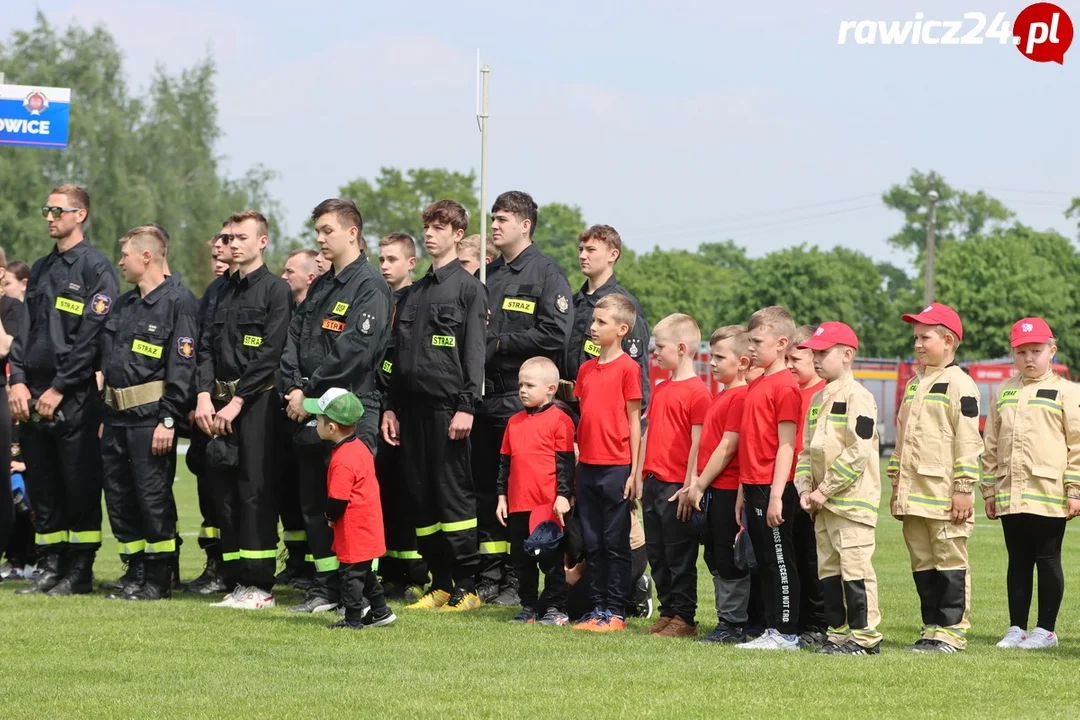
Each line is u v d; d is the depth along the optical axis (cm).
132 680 631
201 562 1284
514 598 958
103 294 970
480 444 947
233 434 907
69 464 970
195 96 5494
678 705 575
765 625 783
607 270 934
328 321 872
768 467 754
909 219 9688
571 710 563
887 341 7356
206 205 5297
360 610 798
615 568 821
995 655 732
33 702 580
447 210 908
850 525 732
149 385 938
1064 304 6519
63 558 1000
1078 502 784
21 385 974
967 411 763
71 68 5109
